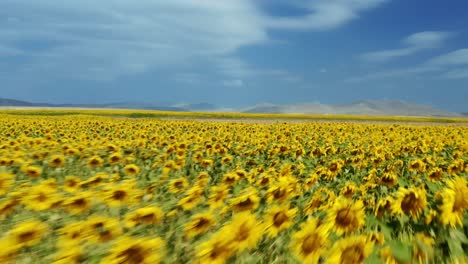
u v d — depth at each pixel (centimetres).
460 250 266
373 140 1831
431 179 680
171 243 352
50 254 340
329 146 1434
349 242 254
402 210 326
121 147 1308
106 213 472
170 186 589
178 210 466
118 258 276
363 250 251
